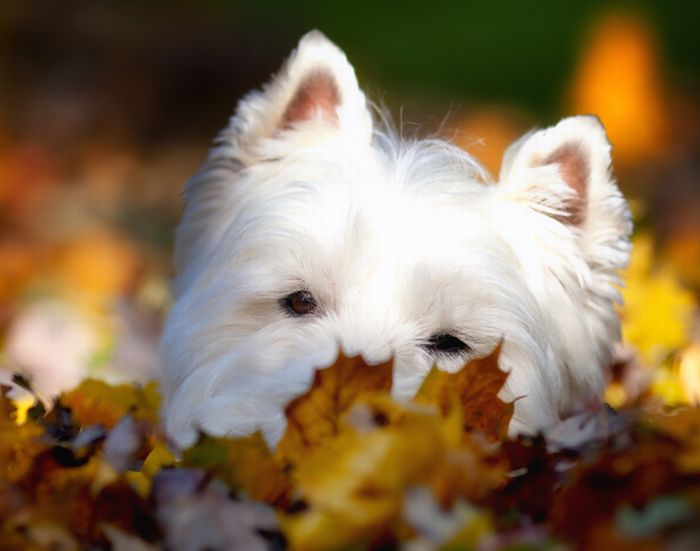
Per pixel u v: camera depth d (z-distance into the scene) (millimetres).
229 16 24188
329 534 2846
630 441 3156
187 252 5199
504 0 28891
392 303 4250
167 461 3684
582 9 28188
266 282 4367
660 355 5879
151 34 20719
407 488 2820
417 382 3938
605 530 2711
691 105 21984
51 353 6953
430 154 4820
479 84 22766
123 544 2973
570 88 22219
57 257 10320
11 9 20938
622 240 4738
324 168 4621
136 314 7887
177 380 4543
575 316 4695
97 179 14820
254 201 4703
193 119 18969
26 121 17688
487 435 3545
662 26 27438
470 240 4359
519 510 3199
